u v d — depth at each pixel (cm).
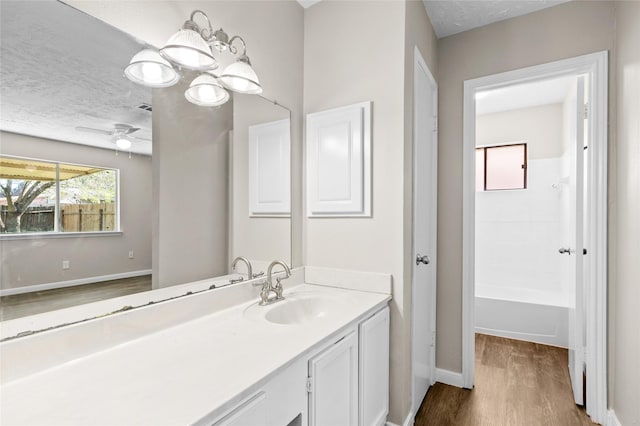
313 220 194
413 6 179
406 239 168
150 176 118
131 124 111
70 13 96
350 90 181
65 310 93
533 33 205
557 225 348
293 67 191
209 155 140
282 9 182
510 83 215
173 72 124
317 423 109
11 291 83
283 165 183
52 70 92
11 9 84
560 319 288
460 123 229
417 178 186
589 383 187
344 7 184
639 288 146
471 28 225
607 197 180
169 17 122
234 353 96
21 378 81
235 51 133
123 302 107
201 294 131
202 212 137
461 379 224
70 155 95
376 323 151
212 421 69
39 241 89
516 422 184
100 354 96
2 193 82
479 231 388
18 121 85
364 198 174
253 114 163
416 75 183
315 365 107
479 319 324
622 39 169
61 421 64
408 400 176
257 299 158
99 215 102
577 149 192
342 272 182
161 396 73
